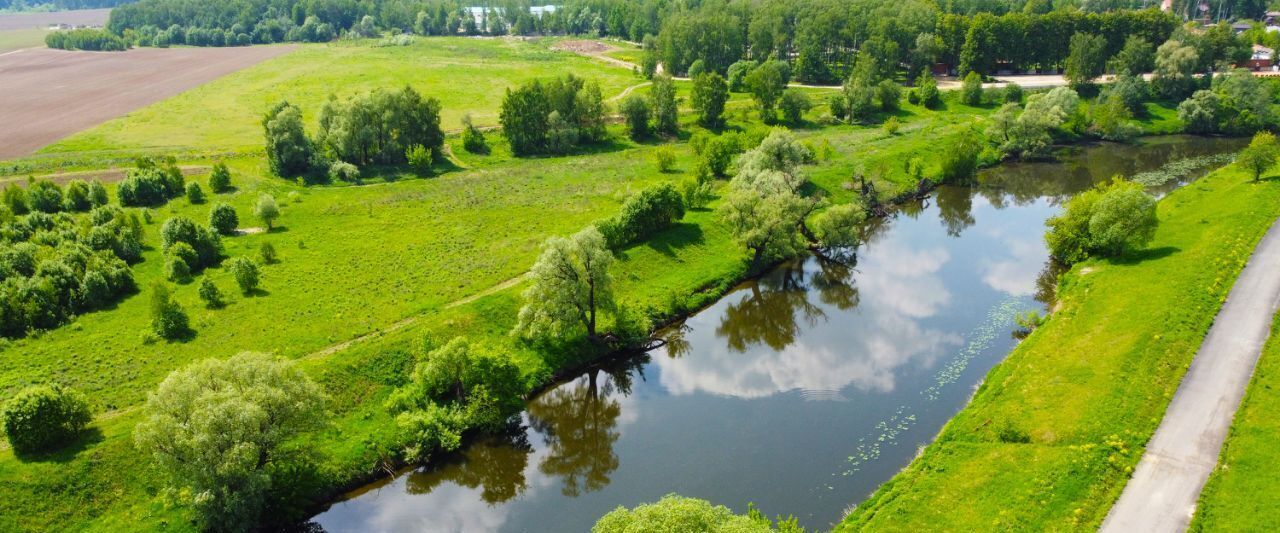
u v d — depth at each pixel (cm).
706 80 15600
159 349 6575
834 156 12631
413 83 19112
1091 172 12538
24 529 4481
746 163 10719
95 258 7688
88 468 4912
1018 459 4834
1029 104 14038
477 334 6862
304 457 5078
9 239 8238
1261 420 4884
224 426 4562
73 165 11762
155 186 10300
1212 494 4312
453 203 10638
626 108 14988
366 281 8019
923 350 6919
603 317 7369
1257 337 5891
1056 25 18050
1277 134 14212
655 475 5381
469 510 5212
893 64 18488
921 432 5625
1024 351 6378
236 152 12938
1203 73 16738
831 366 6769
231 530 4678
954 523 4353
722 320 7850
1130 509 4269
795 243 8600
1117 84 15500
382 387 6116
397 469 5512
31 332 6750
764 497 5028
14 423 4872
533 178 12000
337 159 12481
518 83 19412
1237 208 8631
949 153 12025
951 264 8938
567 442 5969
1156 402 5188
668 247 8862
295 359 6388
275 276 8125
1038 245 9356
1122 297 6838
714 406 6247
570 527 4972
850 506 4862
